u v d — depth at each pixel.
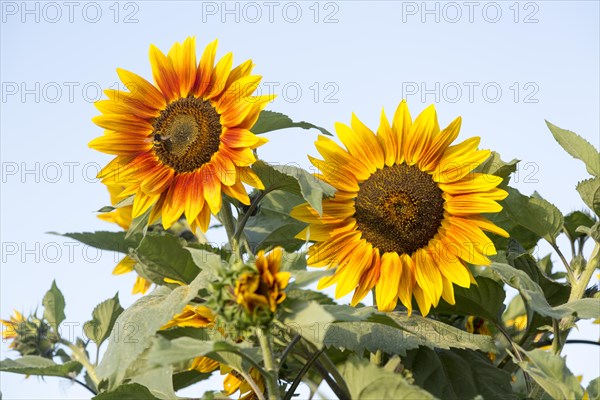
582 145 0.99
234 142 0.93
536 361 0.84
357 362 0.82
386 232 0.96
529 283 0.93
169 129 0.96
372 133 0.97
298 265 0.80
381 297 0.95
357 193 0.97
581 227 0.98
